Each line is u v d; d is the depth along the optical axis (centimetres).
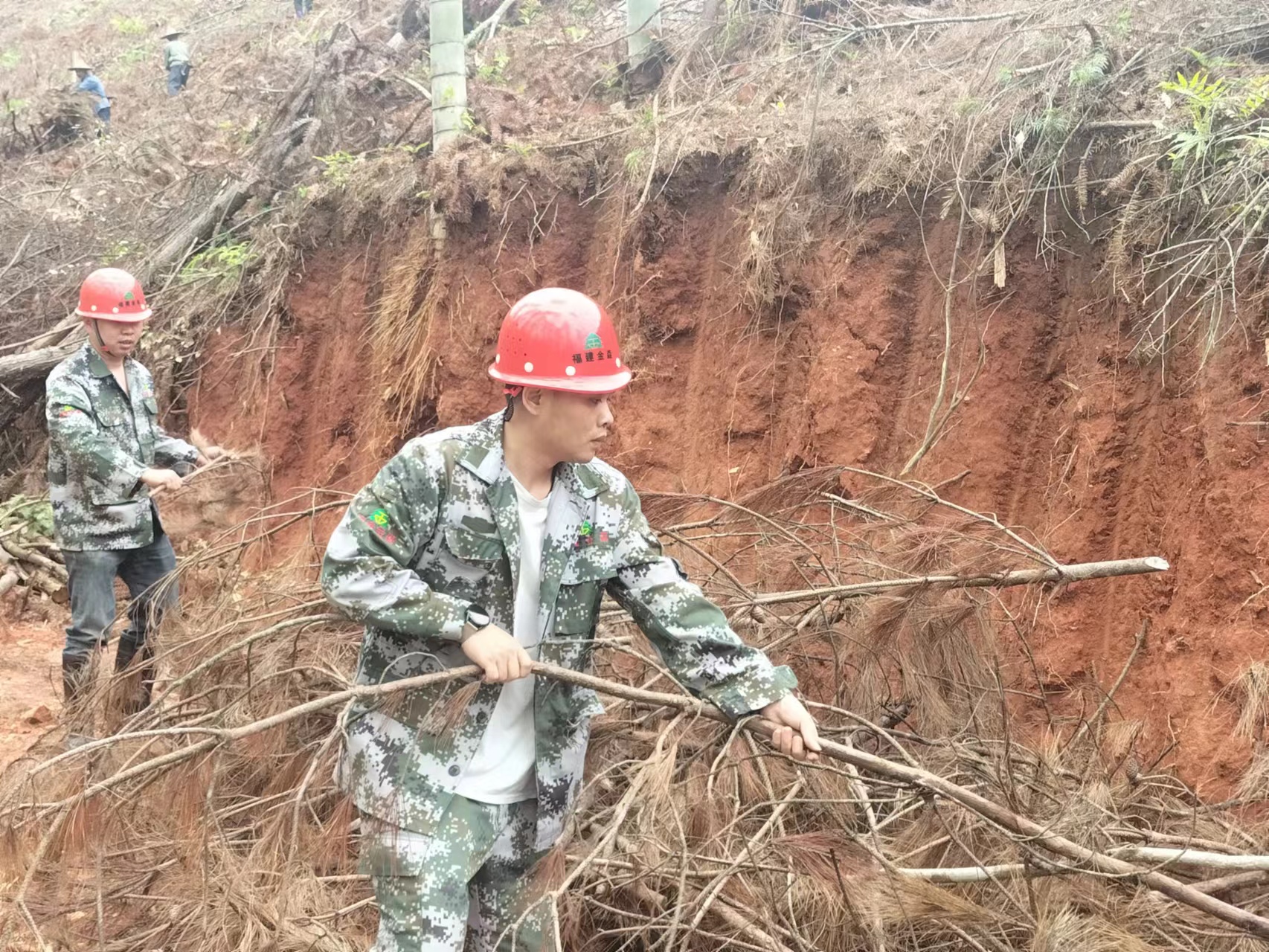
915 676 321
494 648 210
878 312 520
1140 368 447
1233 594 391
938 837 286
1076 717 409
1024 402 480
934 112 536
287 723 301
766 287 552
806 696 344
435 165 680
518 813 232
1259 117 436
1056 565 318
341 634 337
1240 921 243
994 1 643
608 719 316
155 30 1609
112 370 454
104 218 1016
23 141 1295
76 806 238
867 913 250
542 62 817
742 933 271
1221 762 371
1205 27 505
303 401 768
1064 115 477
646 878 283
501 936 229
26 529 731
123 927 297
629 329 605
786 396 553
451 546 217
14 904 238
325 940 262
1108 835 296
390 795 220
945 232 511
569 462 222
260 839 269
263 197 904
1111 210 466
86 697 346
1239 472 397
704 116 633
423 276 687
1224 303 415
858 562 350
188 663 345
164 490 461
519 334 213
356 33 996
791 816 296
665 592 227
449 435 220
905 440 508
